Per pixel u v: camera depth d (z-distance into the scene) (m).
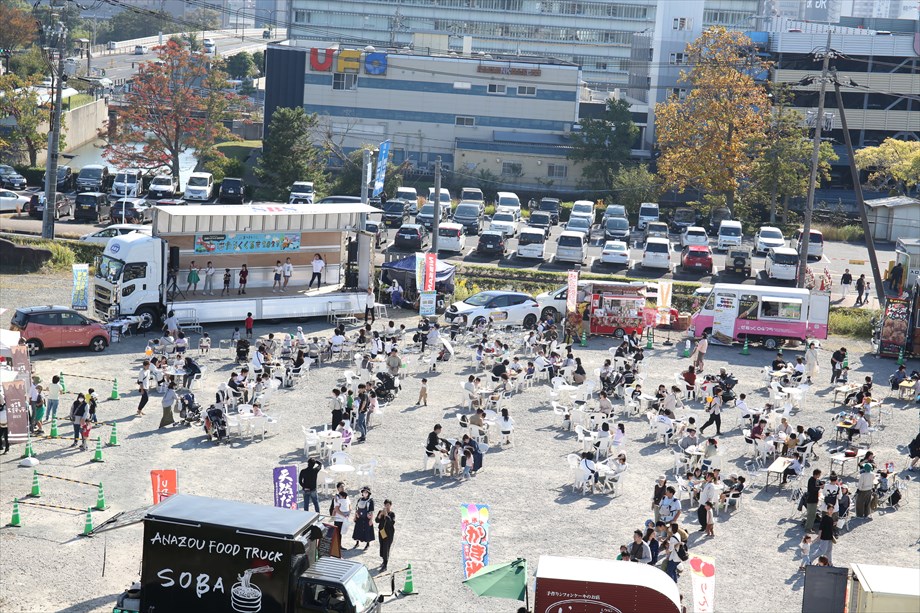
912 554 27.47
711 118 82.75
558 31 181.38
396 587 24.38
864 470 29.66
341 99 105.19
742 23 162.38
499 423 34.22
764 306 47.62
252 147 116.19
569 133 104.25
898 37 106.88
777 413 37.50
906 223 81.81
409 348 45.44
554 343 43.81
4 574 23.92
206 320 46.22
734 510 29.98
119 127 92.69
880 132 108.69
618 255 65.88
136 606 21.00
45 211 60.22
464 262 65.56
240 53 184.88
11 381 32.22
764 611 23.88
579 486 30.73
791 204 92.38
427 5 181.25
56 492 28.88
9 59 119.44
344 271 51.78
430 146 105.94
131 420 35.00
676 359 45.72
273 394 38.47
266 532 20.28
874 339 48.84
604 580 20.08
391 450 33.41
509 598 22.97
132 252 44.81
